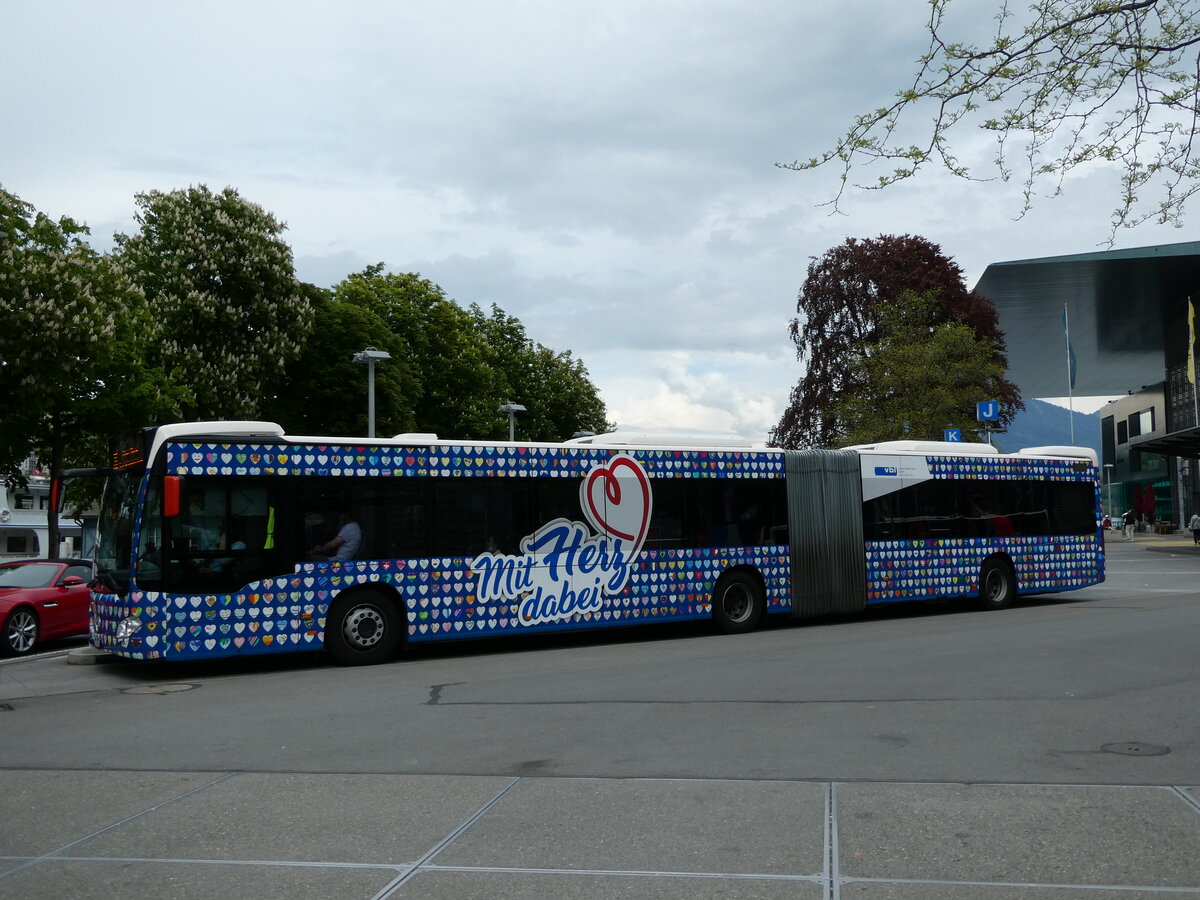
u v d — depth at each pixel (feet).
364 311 128.16
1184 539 210.59
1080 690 33.12
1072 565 70.69
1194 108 22.15
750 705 31.37
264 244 115.03
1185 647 43.45
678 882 16.26
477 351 149.07
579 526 52.08
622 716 30.01
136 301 94.22
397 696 35.14
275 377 117.50
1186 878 16.22
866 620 62.59
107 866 17.49
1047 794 20.97
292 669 45.47
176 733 29.30
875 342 145.69
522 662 45.19
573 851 17.85
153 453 43.45
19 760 26.18
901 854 17.47
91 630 46.39
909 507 63.67
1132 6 21.66
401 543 47.47
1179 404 245.86
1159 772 22.65
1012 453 71.72
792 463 59.41
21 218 87.71
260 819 20.16
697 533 55.67
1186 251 190.60
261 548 44.52
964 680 35.40
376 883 16.46
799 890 15.85
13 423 85.66
